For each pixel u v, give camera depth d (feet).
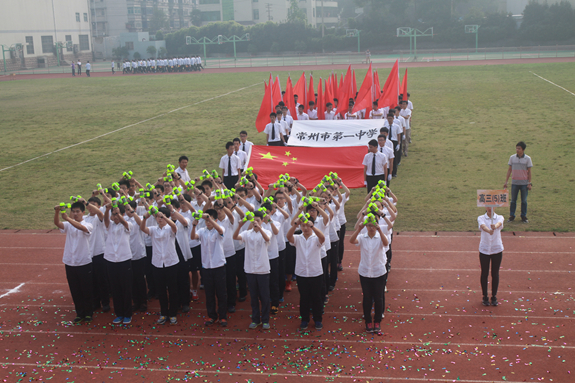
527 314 27.50
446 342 25.09
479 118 83.76
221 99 119.44
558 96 98.84
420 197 48.67
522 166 40.65
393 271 33.78
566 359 23.29
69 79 191.01
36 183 58.18
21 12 255.50
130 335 26.86
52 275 35.14
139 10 360.28
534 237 38.24
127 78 188.65
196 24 358.64
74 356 24.95
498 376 22.27
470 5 326.44
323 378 22.56
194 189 32.07
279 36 305.53
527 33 261.03
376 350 24.59
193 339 26.27
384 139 44.04
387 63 208.74
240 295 30.81
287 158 45.34
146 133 83.82
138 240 29.01
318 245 25.82
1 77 207.31
